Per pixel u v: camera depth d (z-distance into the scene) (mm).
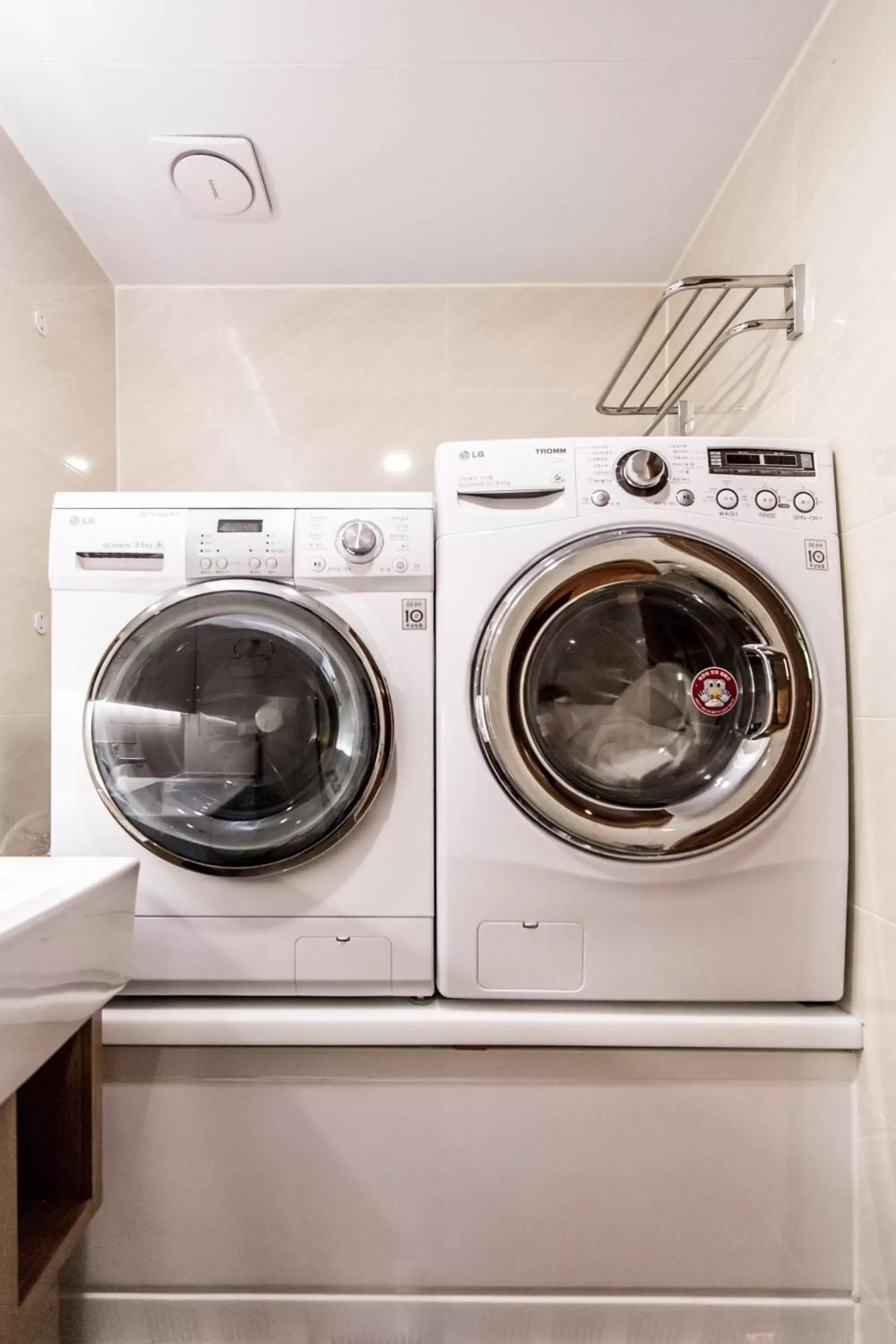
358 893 1043
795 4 1090
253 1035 987
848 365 1030
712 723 1059
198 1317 979
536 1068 997
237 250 1728
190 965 1036
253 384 1870
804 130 1159
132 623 1044
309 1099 995
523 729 996
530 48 1169
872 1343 943
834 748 1017
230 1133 991
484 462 1047
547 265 1807
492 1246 985
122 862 886
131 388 1856
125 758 1043
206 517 1069
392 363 1881
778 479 1048
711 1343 981
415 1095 996
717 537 1026
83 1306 979
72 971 744
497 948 1021
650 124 1336
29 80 1226
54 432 1514
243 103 1279
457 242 1708
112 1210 985
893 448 934
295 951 1038
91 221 1604
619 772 1049
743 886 1018
